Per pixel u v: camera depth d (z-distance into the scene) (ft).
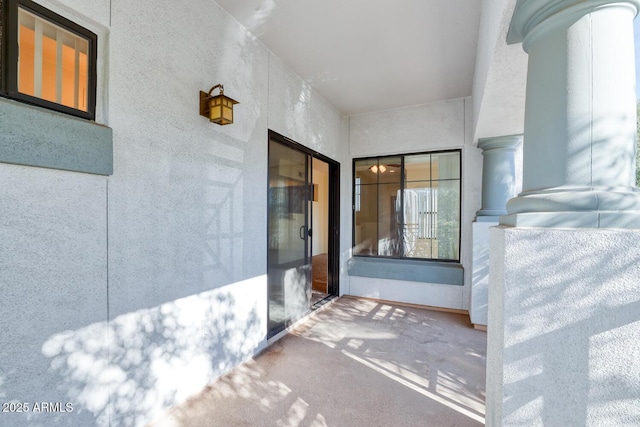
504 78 6.51
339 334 10.33
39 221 4.17
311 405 6.44
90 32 4.82
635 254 2.92
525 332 3.45
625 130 3.19
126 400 5.30
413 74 10.75
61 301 4.42
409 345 9.45
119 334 5.19
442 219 13.71
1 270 3.83
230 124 7.72
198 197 6.75
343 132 15.08
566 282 3.22
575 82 3.28
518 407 3.50
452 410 6.31
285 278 10.61
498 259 3.98
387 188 14.83
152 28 5.71
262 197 8.96
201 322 6.85
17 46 4.05
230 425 5.80
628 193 3.13
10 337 3.92
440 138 13.24
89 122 4.69
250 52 8.42
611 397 3.04
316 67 10.28
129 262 5.34
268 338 9.37
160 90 5.87
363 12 7.50
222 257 7.45
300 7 7.32
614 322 3.01
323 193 31.35
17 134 3.86
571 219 3.28
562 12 3.35
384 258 14.78
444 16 7.61
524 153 3.99
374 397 6.73
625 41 3.22
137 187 5.46
